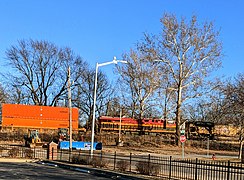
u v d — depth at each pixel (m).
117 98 89.94
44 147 51.59
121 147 59.19
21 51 81.06
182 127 39.69
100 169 26.56
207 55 61.00
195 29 60.62
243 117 44.12
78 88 86.12
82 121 91.44
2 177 21.64
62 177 22.33
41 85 83.62
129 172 24.81
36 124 67.12
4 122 65.62
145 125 70.81
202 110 95.81
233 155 54.59
